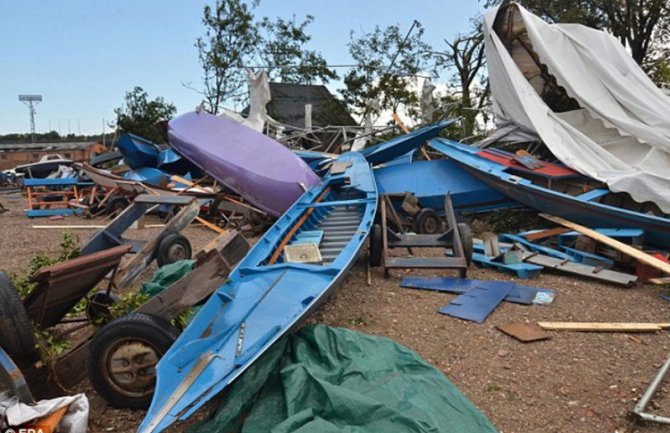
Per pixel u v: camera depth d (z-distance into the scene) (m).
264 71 17.56
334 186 9.30
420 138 12.36
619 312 5.62
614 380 4.08
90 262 3.86
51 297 3.84
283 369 3.48
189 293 3.94
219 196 11.59
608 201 9.16
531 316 5.51
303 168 11.07
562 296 6.19
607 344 4.78
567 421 3.51
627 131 10.24
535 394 3.87
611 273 6.75
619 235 7.70
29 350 3.62
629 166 9.71
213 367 3.20
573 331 5.08
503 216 10.22
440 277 6.99
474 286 6.46
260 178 10.87
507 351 4.62
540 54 11.52
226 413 3.23
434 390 3.51
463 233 7.32
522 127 11.37
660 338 4.92
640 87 11.19
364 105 29.58
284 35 38.62
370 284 6.75
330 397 3.12
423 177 10.89
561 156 9.95
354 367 3.67
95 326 4.38
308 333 4.13
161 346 3.54
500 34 12.79
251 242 10.13
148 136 38.53
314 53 38.88
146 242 7.23
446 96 27.11
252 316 3.87
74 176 19.17
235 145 11.85
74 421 3.08
